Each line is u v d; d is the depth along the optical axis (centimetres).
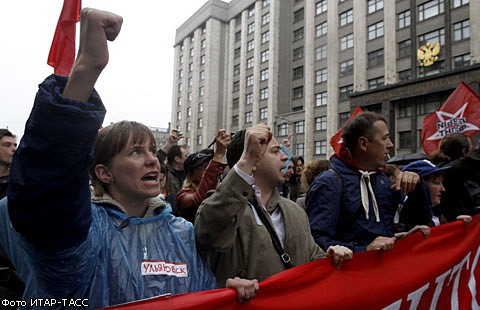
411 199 268
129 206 149
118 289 130
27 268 134
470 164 329
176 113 6150
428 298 225
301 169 684
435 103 2592
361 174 239
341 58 3469
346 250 180
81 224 107
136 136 144
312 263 174
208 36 5341
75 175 99
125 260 135
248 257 178
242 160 154
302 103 4225
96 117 98
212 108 5256
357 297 185
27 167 96
